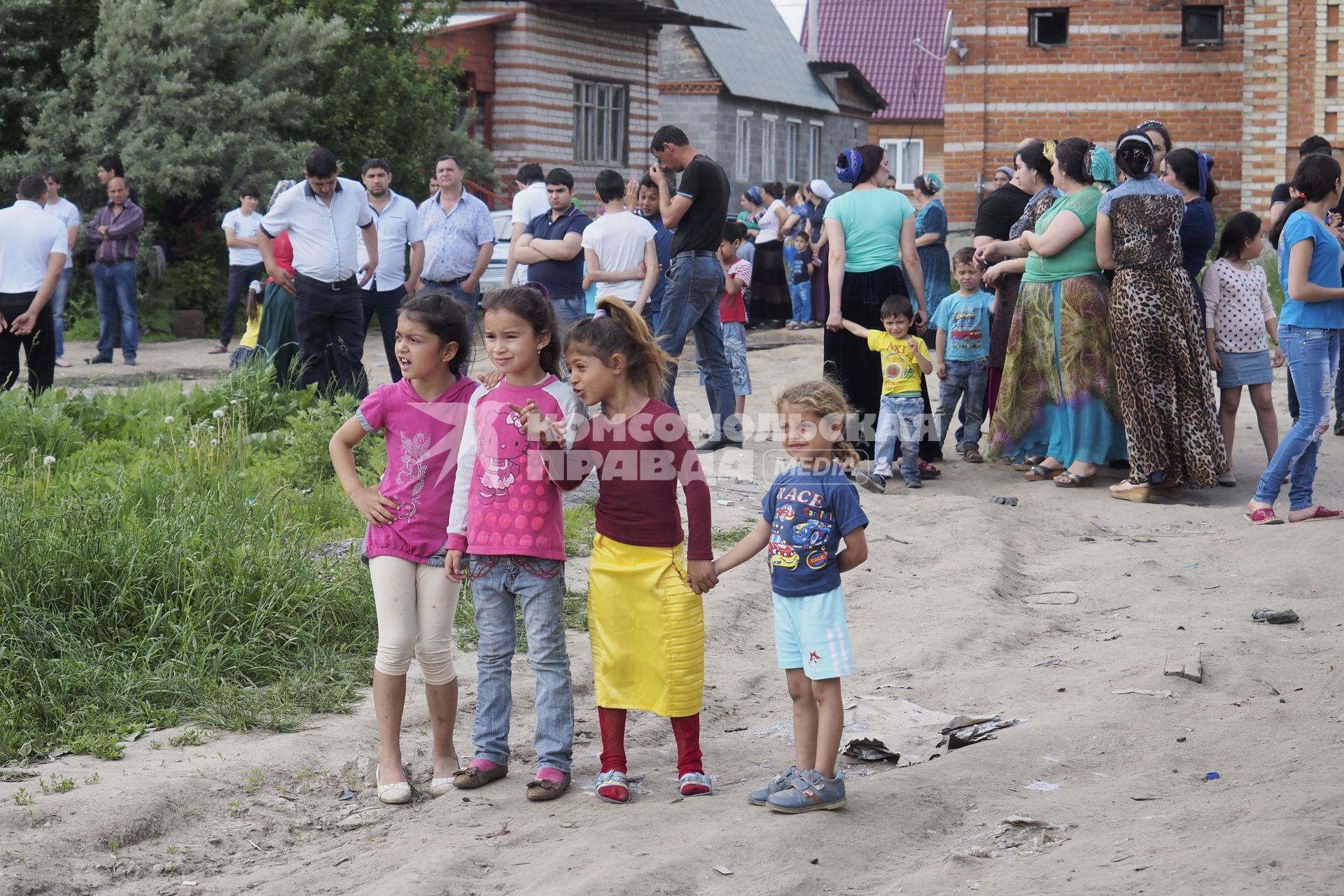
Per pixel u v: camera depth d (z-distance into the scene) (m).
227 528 6.89
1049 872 3.80
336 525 8.06
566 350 4.63
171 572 6.29
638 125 32.59
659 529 4.62
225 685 5.67
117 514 6.89
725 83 36.75
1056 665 6.16
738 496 9.40
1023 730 5.14
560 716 4.73
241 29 21.52
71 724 5.25
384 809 4.70
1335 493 9.59
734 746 5.29
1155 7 23.94
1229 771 4.64
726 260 11.31
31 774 4.82
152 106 20.67
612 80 31.42
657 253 10.69
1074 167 9.69
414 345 4.75
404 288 12.05
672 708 4.63
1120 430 9.95
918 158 49.62
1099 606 7.25
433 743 5.10
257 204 17.77
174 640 5.95
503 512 4.69
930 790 4.53
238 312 21.08
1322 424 8.48
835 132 44.59
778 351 17.36
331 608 6.33
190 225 21.92
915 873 3.94
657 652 4.62
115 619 6.05
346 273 10.88
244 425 9.80
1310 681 5.67
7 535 6.29
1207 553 8.12
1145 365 9.41
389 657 4.77
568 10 29.61
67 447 9.38
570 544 7.85
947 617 6.91
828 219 10.09
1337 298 8.34
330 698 5.64
